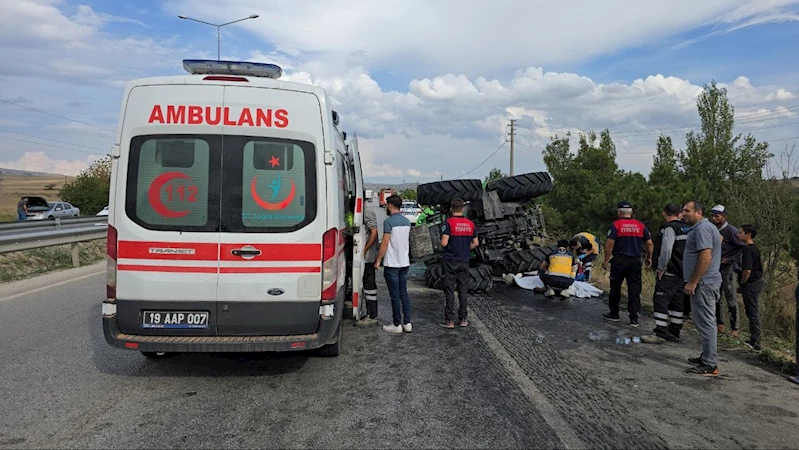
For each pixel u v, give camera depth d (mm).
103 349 5578
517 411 4055
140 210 4262
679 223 6324
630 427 3811
